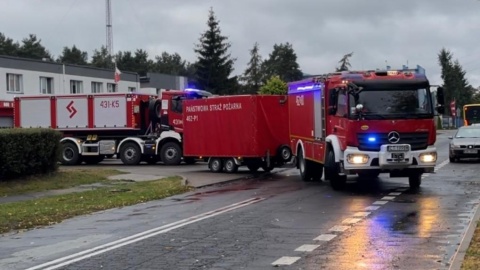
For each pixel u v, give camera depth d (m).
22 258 9.54
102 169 27.53
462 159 29.88
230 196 17.52
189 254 9.38
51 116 34.25
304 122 21.34
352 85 17.03
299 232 11.08
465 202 14.81
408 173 17.25
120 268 8.57
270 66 114.56
